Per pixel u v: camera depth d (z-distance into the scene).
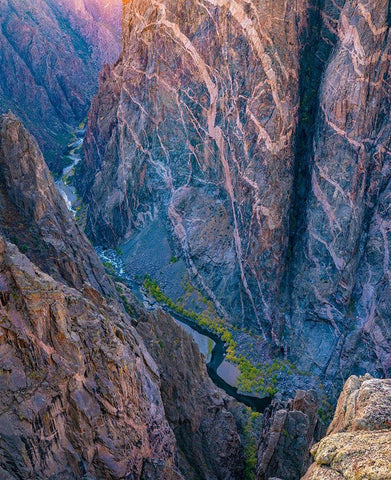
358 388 17.86
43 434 20.75
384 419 14.91
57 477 21.06
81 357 22.81
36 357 21.34
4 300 21.16
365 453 13.37
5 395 20.20
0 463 19.41
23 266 22.34
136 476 25.28
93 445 22.80
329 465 13.78
